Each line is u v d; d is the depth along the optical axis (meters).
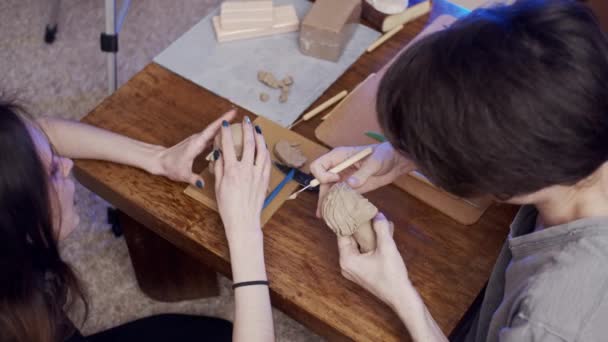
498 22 0.64
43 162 0.81
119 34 2.30
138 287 1.76
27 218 0.77
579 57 0.61
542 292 0.71
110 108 1.17
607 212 0.73
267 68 1.26
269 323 0.93
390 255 0.90
